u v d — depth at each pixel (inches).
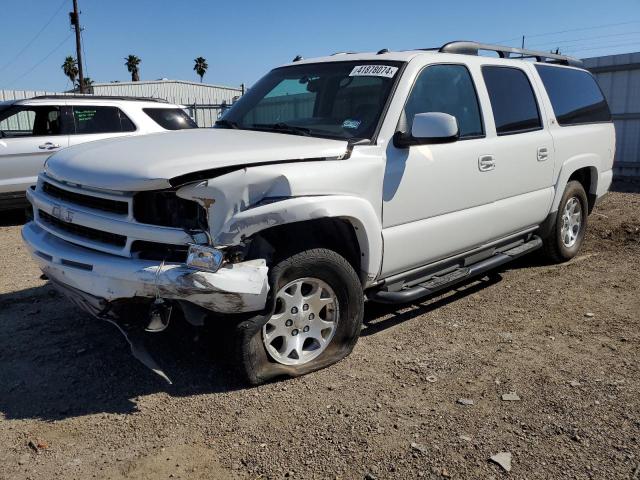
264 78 201.3
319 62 188.5
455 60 183.8
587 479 107.8
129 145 147.1
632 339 169.6
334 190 140.5
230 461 113.8
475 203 185.5
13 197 344.8
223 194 122.6
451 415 129.5
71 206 140.3
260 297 126.7
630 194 415.5
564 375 147.7
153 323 122.3
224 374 147.2
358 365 153.6
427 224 168.7
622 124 487.8
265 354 140.4
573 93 244.7
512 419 127.6
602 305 198.7
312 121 169.2
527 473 109.7
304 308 145.9
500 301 204.1
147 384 143.1
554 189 225.9
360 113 161.3
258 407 132.6
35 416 129.3
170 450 117.3
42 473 110.0
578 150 237.8
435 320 186.2
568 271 239.1
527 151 205.2
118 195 127.8
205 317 131.1
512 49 215.0
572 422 126.1
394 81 162.9
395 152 157.0
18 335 171.5
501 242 206.7
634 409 131.1
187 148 137.5
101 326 177.8
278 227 137.5
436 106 173.3
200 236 121.7
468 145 179.8
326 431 123.5
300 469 111.3
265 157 133.0
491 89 195.6
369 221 149.1
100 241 133.6
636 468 110.7
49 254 138.8
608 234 300.7
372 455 115.3
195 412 130.8
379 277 160.6
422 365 153.9
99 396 137.8
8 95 866.8
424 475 109.3
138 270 121.5
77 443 119.6
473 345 167.0
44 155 349.1
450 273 185.3
